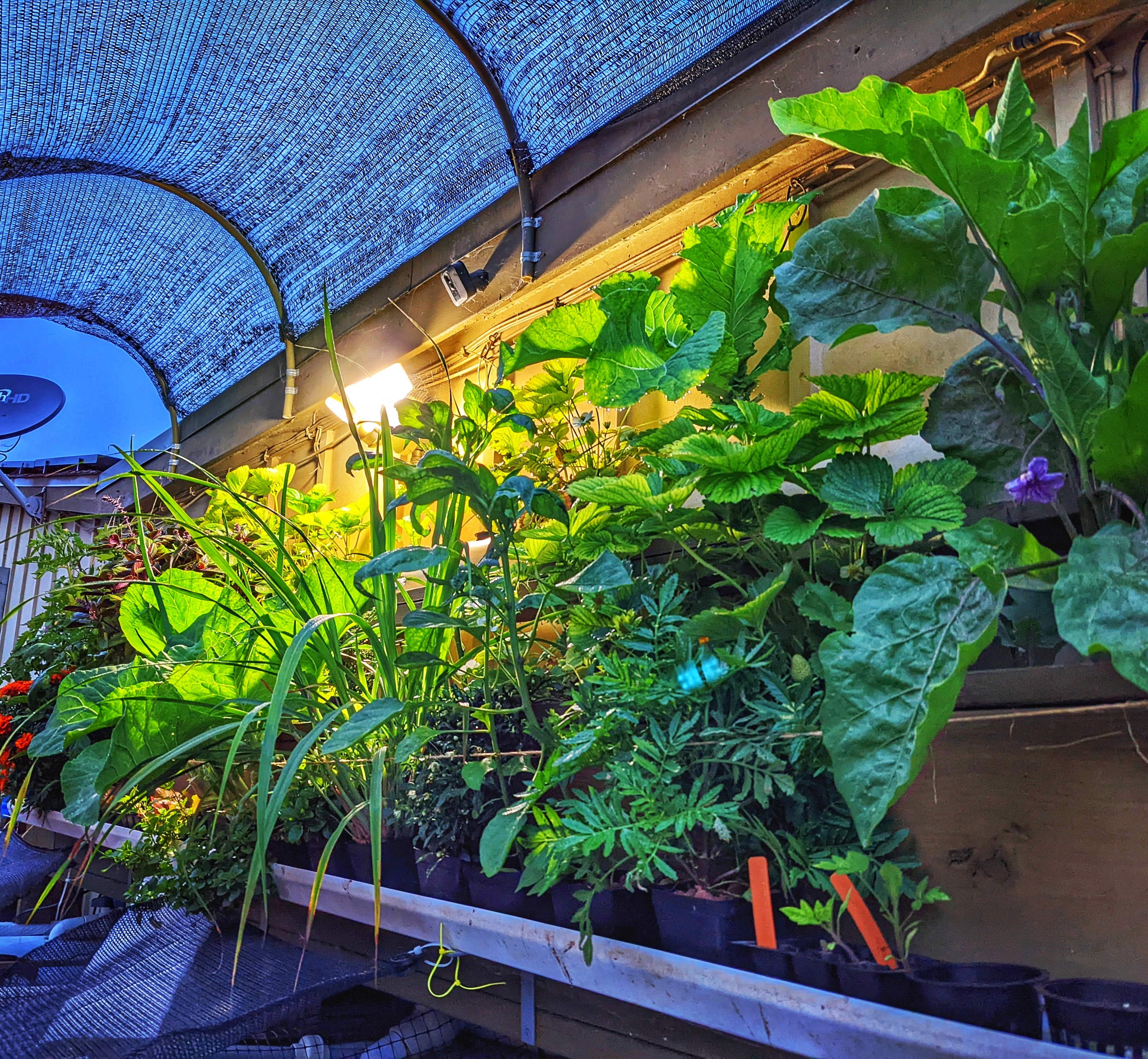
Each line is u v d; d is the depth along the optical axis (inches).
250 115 119.6
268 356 147.9
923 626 32.7
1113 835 39.4
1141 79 56.0
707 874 43.0
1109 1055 27.9
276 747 83.7
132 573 101.5
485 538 88.3
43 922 110.5
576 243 91.3
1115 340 41.1
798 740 39.8
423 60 102.1
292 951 63.1
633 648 46.2
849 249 41.1
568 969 45.3
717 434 50.9
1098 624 29.4
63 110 116.5
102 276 158.1
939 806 45.0
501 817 45.4
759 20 75.4
